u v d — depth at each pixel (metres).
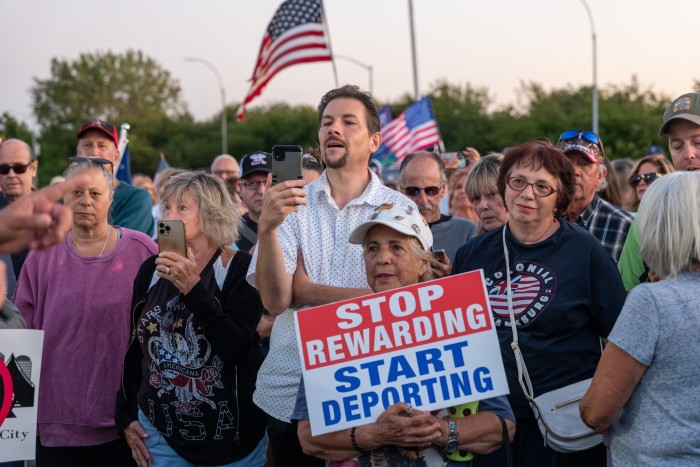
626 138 47.75
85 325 4.85
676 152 5.14
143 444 4.41
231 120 71.94
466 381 3.28
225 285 4.48
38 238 1.74
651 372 3.07
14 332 4.34
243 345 4.32
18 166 7.07
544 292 3.96
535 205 4.05
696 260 3.10
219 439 4.34
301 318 3.30
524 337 3.95
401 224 3.42
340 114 4.39
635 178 7.72
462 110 58.41
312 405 3.27
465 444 3.29
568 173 4.10
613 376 3.10
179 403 4.30
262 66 11.95
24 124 76.31
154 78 101.19
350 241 3.59
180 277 4.19
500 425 3.34
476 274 3.32
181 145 69.19
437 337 3.30
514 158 4.14
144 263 4.58
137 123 77.94
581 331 3.98
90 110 98.19
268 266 4.02
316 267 4.32
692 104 5.02
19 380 4.33
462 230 6.20
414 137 11.41
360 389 3.28
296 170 3.96
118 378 4.86
